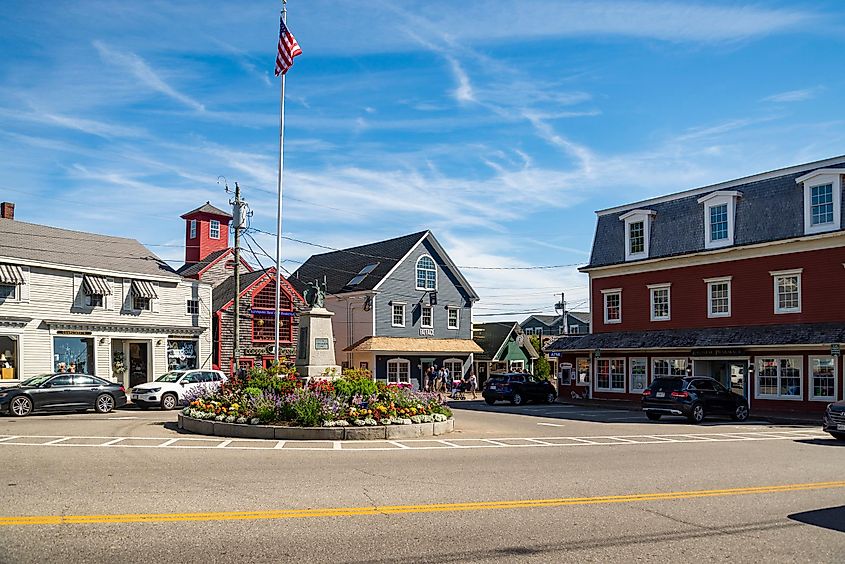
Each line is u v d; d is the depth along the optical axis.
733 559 6.98
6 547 6.70
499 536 7.62
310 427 16.83
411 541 7.31
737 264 33.56
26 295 31.72
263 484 10.27
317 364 22.69
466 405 36.97
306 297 23.58
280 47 29.61
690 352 34.44
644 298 37.88
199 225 50.28
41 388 25.03
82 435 17.19
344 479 10.91
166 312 37.81
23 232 34.22
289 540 7.21
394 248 51.00
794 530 8.20
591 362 40.12
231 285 45.03
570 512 8.91
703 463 13.89
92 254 35.78
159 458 12.88
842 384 28.64
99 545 6.84
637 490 10.59
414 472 11.85
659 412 26.78
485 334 57.44
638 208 39.09
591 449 16.28
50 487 9.71
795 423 26.73
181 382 29.09
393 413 18.12
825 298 30.06
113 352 36.50
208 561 6.45
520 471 12.28
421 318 49.59
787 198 31.97
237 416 17.61
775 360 31.27
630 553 7.11
